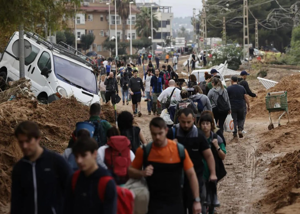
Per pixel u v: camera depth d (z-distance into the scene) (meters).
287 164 14.70
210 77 21.72
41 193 6.95
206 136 10.11
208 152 9.16
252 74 63.34
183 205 8.70
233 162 16.38
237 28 130.88
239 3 130.50
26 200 6.97
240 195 12.82
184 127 9.13
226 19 128.12
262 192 12.89
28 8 16.58
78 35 136.00
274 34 129.88
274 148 17.66
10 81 21.83
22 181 6.95
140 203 7.83
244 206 11.88
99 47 139.25
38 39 24.33
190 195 8.81
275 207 11.29
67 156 9.34
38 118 16.73
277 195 12.10
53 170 7.03
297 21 119.75
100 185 6.60
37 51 23.72
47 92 22.28
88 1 141.38
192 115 9.11
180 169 8.05
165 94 18.53
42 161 7.00
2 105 16.28
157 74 28.48
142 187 7.90
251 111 28.14
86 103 22.48
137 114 29.17
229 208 11.76
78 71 23.64
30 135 6.82
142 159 8.09
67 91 22.23
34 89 22.78
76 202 6.66
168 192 7.97
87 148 6.55
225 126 18.88
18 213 7.00
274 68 64.94
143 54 98.56
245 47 83.62
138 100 28.88
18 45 22.22
